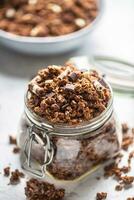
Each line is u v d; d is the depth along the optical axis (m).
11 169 0.52
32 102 0.48
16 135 0.54
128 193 0.50
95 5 0.67
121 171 0.52
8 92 0.59
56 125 0.46
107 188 0.50
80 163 0.49
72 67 0.51
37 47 0.61
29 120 0.48
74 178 0.50
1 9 0.67
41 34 0.62
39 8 0.66
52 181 0.51
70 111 0.46
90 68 0.57
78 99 0.47
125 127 0.55
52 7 0.66
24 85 0.60
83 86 0.48
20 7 0.67
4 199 0.49
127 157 0.53
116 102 0.58
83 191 0.50
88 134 0.47
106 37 0.66
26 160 0.51
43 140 0.47
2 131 0.55
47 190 0.49
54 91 0.48
